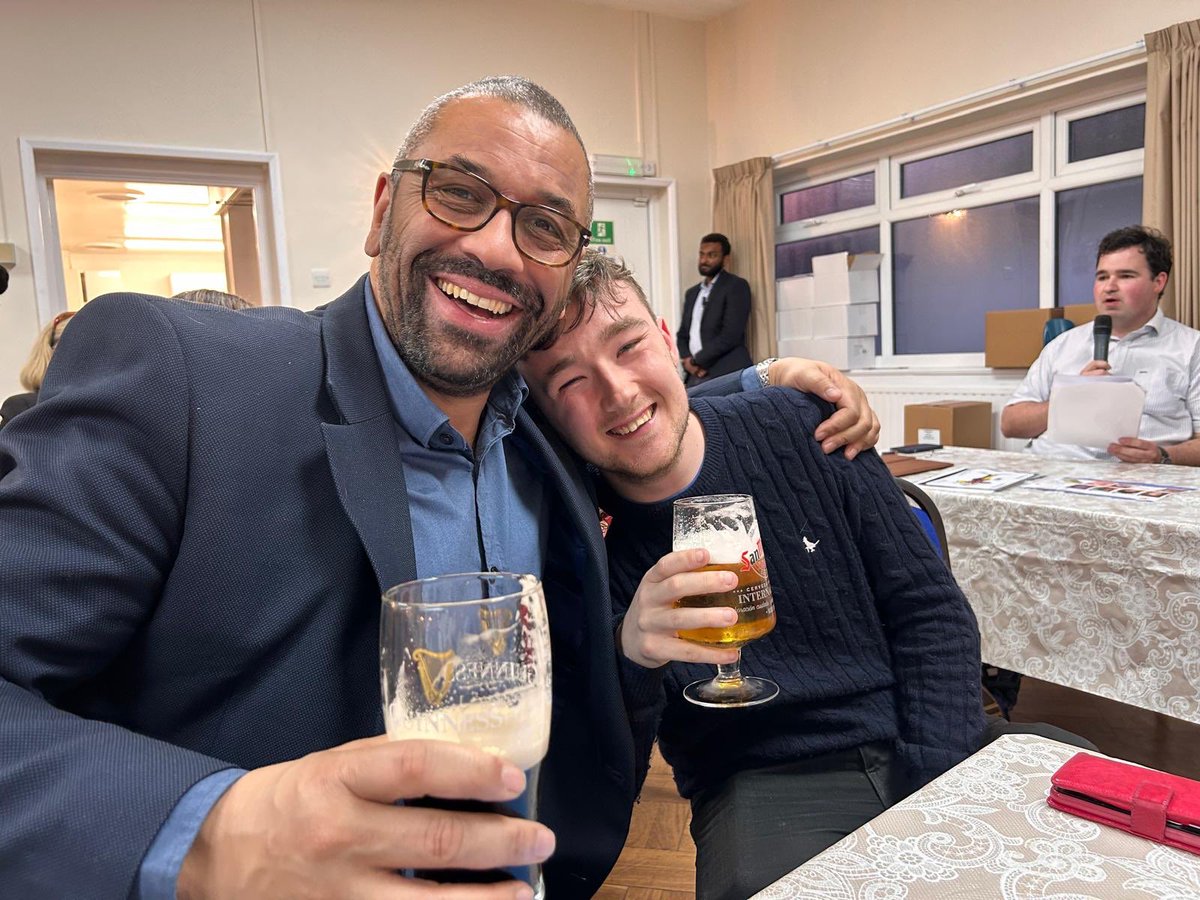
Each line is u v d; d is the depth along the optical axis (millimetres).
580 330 1039
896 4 4625
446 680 482
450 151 837
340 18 4711
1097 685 1883
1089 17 3779
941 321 4855
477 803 465
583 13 5434
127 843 476
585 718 1044
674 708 1216
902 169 4961
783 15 5301
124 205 7027
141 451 723
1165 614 1738
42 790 508
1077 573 1900
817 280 5184
